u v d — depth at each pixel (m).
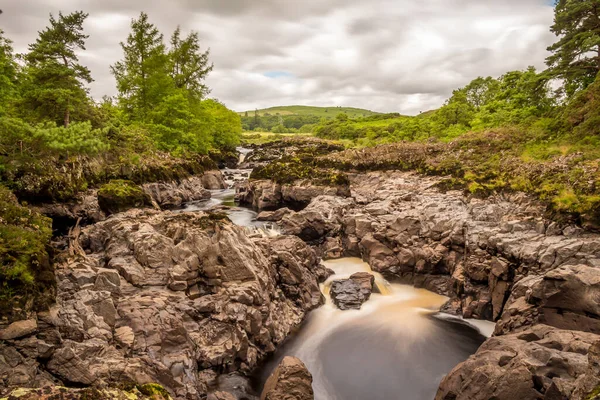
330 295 22.89
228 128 69.38
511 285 19.64
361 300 22.05
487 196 27.03
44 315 11.66
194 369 14.15
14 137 17.83
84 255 18.80
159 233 19.36
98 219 26.11
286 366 14.02
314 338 18.73
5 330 10.39
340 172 38.91
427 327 19.84
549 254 18.02
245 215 35.59
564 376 10.59
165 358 13.50
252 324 16.62
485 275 21.05
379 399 14.86
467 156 36.19
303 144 74.06
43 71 26.48
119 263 17.45
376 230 27.20
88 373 10.73
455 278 22.75
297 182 38.16
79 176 26.81
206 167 48.59
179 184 39.09
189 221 20.48
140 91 47.06
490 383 11.29
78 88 28.50
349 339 18.66
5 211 14.41
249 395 14.58
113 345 12.70
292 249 23.19
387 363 16.92
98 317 13.21
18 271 11.12
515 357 11.79
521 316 15.71
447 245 24.94
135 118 46.91
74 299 13.45
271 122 199.50
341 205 32.44
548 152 29.95
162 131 44.81
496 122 45.59
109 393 6.98
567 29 38.47
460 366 12.87
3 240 11.99
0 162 18.91
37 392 6.51
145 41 46.19
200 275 17.88
